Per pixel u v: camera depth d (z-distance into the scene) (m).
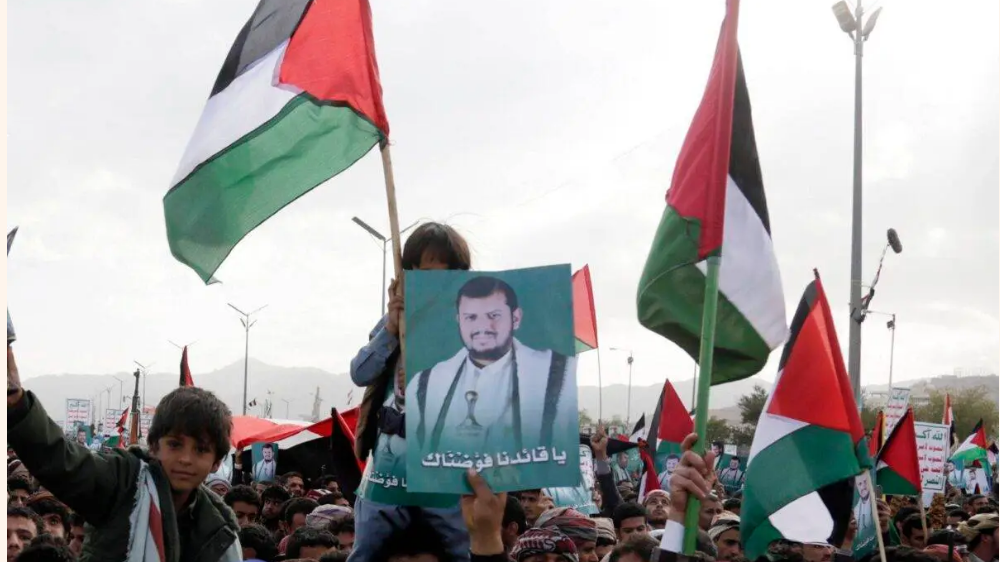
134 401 22.19
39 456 3.54
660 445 13.70
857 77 22.19
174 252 5.41
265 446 15.61
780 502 5.52
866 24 22.20
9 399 3.51
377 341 4.46
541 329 3.99
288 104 5.41
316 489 12.69
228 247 5.38
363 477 4.61
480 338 3.98
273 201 5.38
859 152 22.05
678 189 5.03
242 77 5.48
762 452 5.64
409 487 3.87
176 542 3.79
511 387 3.94
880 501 9.18
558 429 3.90
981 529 9.80
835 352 5.67
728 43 4.98
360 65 5.42
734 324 5.23
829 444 5.54
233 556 4.05
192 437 3.85
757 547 5.66
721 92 4.96
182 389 3.96
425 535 4.41
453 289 4.02
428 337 3.98
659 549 4.25
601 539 8.13
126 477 3.75
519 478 3.88
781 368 5.69
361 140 5.36
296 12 5.51
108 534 3.67
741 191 5.36
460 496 4.41
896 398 16.08
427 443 3.90
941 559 8.02
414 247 4.40
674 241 5.05
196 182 5.38
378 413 4.54
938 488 15.62
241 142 5.39
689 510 4.29
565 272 4.02
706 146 4.95
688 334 5.18
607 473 9.97
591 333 9.30
